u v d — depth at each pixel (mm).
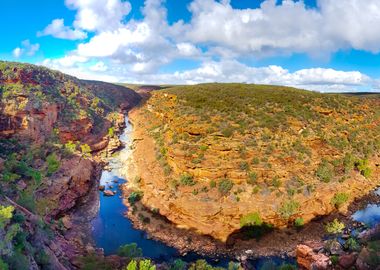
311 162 57312
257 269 40375
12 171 49406
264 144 56406
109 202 59875
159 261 41781
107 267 35625
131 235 48594
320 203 52375
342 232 47406
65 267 34000
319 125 68188
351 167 62969
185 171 54750
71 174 59594
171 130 71000
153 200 56812
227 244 45406
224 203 49031
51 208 49344
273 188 51156
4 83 74125
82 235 47156
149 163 70875
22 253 28203
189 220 49406
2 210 27750
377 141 74312
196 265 36812
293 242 45656
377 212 54500
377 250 25922
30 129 64312
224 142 55969
